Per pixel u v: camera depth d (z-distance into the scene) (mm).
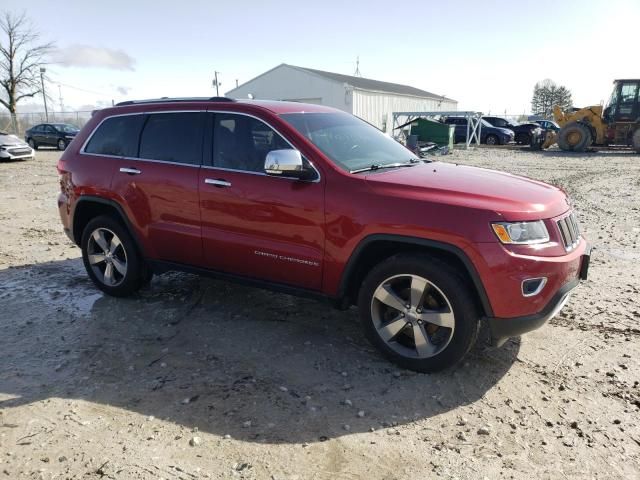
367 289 3709
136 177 4633
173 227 4477
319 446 2896
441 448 2869
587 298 4926
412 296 3539
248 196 4008
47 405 3305
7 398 3387
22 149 20312
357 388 3475
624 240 7113
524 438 2945
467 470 2693
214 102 4402
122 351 4027
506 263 3217
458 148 27375
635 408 3207
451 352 3465
